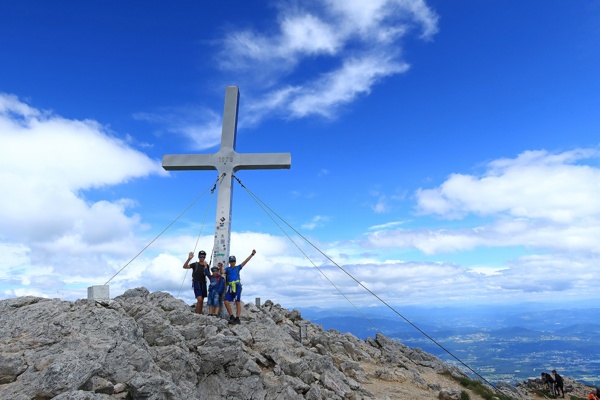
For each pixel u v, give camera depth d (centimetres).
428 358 2234
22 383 712
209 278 1577
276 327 1584
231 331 1338
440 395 1534
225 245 1783
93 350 823
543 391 2864
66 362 712
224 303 1511
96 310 994
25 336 884
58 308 1026
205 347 1014
